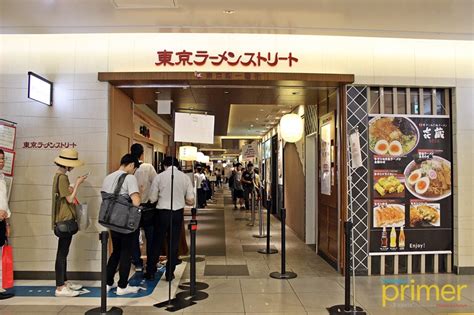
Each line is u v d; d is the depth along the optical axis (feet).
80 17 15.43
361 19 15.70
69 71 17.60
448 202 18.66
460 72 18.61
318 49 18.02
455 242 18.51
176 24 16.20
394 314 13.50
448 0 13.93
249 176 47.50
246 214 44.19
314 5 14.33
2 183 14.94
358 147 14.34
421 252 18.45
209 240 27.58
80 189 17.29
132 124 21.48
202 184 51.24
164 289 16.24
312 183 26.55
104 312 13.29
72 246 17.30
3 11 14.85
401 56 18.38
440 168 18.66
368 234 18.22
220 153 110.11
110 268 15.83
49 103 17.19
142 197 18.06
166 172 17.26
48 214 17.24
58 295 15.15
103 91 17.57
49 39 17.67
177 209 17.21
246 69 17.71
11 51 17.62
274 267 19.90
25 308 13.92
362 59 18.17
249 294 15.58
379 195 18.29
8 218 16.05
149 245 18.12
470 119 18.60
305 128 27.04
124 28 16.61
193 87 18.52
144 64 17.69
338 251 18.97
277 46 17.88
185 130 15.24
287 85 18.44
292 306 14.24
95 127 17.46
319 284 16.93
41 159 17.34
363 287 16.46
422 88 18.80
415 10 14.82
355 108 18.21
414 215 18.47
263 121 41.75
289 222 33.53
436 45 18.57
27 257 17.20
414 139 18.57
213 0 13.83
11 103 17.47
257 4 14.29
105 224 14.55
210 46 17.75
